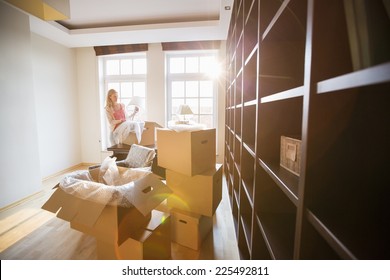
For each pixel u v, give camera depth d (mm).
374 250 396
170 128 1883
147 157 2457
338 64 516
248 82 1514
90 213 1176
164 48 3832
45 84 3512
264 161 1024
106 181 1692
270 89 1062
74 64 4148
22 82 2574
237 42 2055
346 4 429
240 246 1640
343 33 512
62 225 2047
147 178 1443
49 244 1751
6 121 2389
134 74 4230
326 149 534
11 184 2453
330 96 523
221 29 3188
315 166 541
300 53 1044
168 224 1585
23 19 2566
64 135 3936
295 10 733
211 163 2012
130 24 3346
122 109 3414
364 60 403
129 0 2697
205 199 1755
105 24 3363
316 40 514
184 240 1747
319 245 571
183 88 4141
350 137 527
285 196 1103
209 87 4105
